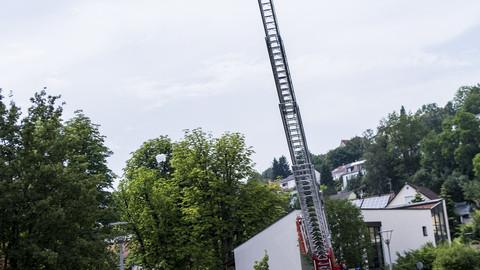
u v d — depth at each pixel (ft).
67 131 130.00
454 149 437.17
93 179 113.39
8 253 99.30
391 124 508.12
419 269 173.17
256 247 170.09
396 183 493.36
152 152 213.05
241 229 181.88
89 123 156.56
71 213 104.32
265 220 182.70
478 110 481.46
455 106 588.91
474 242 222.69
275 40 117.91
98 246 107.65
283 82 119.44
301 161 126.62
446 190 367.45
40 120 114.21
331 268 132.05
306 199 130.62
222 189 179.42
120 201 162.81
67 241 104.32
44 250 98.27
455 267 164.66
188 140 188.65
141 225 164.25
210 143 186.39
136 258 165.48
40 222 98.94
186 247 163.84
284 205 199.41
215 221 175.63
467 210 383.04
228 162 184.03
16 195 99.09
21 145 108.27
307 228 132.36
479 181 390.42
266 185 190.80
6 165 103.24
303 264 164.35
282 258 167.12
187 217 169.58
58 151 109.91
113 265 117.29
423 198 361.51
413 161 493.36
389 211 200.03
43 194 102.58
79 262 102.58
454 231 330.75
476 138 423.64
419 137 498.28
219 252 181.16
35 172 102.12
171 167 202.39
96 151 151.12
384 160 499.10
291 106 120.67
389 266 176.24
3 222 99.45
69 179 105.70
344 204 169.89
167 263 163.53
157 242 164.25
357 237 167.22
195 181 181.27
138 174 171.73
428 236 204.13
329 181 594.65
